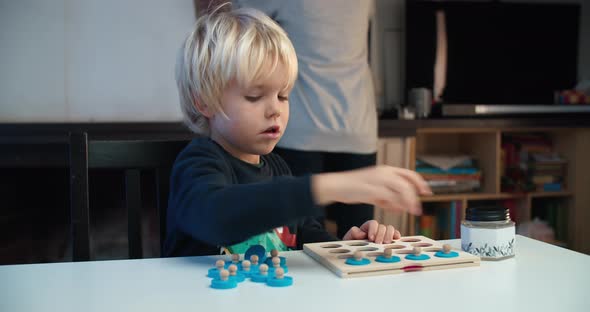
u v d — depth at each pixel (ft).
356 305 1.82
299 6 6.09
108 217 8.53
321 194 2.13
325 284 2.06
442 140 10.75
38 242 8.42
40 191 8.39
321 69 6.31
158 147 3.35
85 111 8.15
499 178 9.66
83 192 3.05
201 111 3.01
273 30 2.83
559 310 1.77
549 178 10.28
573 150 10.21
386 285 2.05
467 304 1.83
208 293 1.96
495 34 10.54
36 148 7.56
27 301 1.91
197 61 2.86
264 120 2.82
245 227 2.22
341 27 6.25
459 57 10.39
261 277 2.10
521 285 2.05
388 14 10.25
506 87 10.69
